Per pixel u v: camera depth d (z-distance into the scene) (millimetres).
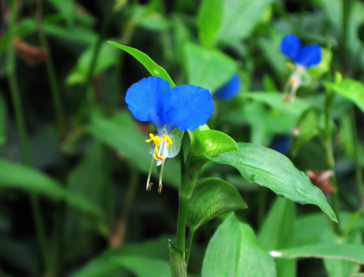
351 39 356
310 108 250
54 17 371
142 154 339
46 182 312
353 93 243
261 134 304
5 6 384
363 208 326
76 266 418
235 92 324
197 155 168
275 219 236
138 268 264
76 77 372
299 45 273
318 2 395
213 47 315
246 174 163
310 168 357
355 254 204
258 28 365
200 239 404
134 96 169
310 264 362
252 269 185
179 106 167
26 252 411
